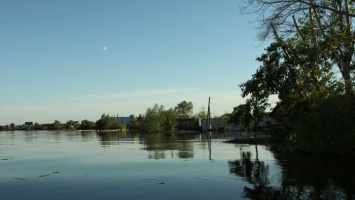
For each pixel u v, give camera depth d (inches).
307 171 813.9
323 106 1032.2
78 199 603.8
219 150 1419.8
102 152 1457.9
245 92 1456.7
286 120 1353.3
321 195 581.0
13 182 768.9
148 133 4015.8
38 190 682.2
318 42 1013.2
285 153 1224.8
